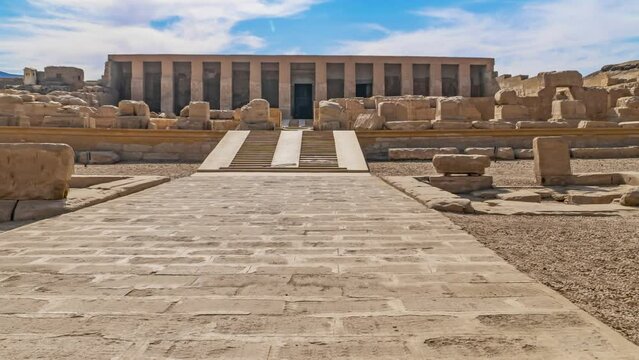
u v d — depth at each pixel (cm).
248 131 2203
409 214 782
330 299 372
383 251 528
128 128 2267
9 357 274
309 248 543
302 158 1814
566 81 2830
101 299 370
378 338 301
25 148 816
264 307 355
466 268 459
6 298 371
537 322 325
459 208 895
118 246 550
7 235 608
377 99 3347
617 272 488
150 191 1105
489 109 2900
